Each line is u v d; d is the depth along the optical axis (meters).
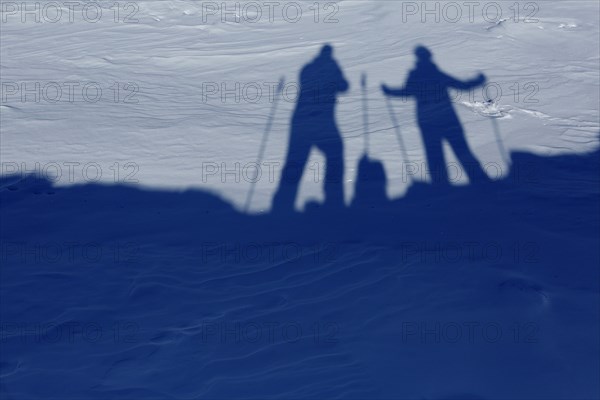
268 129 10.20
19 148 9.69
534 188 8.45
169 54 13.11
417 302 6.30
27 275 6.94
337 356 5.61
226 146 9.70
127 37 13.98
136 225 7.85
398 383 5.30
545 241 7.29
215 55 13.07
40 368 5.57
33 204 8.32
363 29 14.00
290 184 8.64
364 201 8.21
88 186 8.69
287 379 5.36
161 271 6.94
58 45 13.63
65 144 9.80
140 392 5.27
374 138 9.77
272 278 6.78
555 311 6.13
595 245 7.20
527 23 13.90
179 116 10.64
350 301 6.35
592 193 8.33
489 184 8.55
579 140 9.70
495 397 5.16
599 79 11.72
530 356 5.57
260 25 14.46
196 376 5.43
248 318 6.15
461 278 6.64
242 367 5.52
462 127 10.05
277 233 7.61
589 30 13.70
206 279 6.79
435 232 7.52
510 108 10.62
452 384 5.29
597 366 5.46
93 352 5.76
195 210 8.13
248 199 8.33
